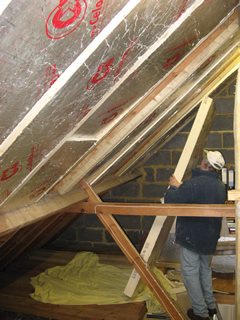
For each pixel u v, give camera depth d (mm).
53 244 4660
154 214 2328
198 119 2955
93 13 976
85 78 1232
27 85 1003
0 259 3107
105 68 1290
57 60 1024
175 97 2400
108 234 4508
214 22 1924
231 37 2297
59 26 905
